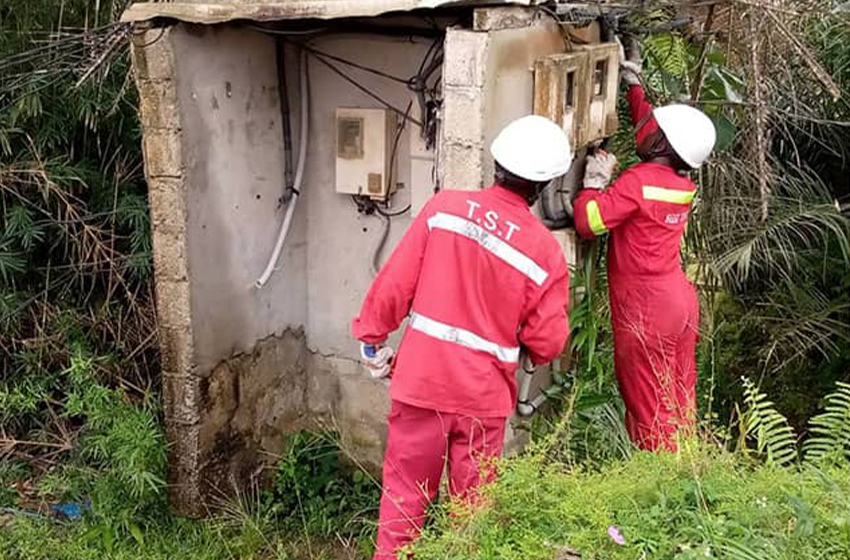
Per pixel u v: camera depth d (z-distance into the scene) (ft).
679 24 12.94
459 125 10.05
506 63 10.27
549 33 11.17
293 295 13.17
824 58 15.80
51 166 13.91
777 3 12.59
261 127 12.19
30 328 14.67
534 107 10.93
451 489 10.01
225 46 11.47
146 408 12.64
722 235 15.60
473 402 9.64
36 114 13.30
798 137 17.33
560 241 12.06
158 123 10.97
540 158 9.34
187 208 11.23
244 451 12.71
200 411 11.84
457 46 9.87
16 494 13.15
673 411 11.53
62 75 13.34
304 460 13.09
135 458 11.55
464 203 9.53
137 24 10.79
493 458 8.92
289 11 10.44
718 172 15.44
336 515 12.68
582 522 7.83
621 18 12.71
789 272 16.07
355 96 12.25
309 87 12.52
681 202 11.88
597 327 12.86
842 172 17.67
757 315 16.99
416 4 9.94
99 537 11.84
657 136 11.83
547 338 9.71
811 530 7.25
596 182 12.37
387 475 10.21
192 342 11.57
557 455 10.31
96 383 12.80
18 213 13.84
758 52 12.75
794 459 10.06
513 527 7.86
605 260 13.39
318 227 13.03
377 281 9.87
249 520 12.12
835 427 9.59
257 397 12.78
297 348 13.39
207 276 11.68
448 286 9.55
